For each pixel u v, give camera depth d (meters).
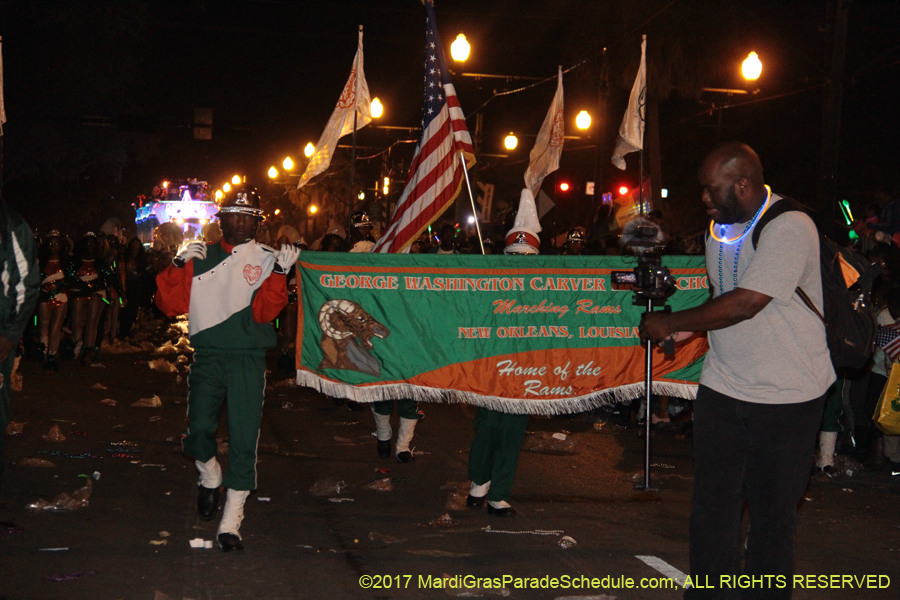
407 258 6.88
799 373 4.00
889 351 7.93
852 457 9.23
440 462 8.40
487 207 24.08
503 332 6.96
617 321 7.15
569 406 6.96
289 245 5.62
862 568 5.61
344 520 6.27
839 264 4.17
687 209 41.50
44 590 4.61
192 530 5.86
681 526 6.35
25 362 14.59
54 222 44.06
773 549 4.07
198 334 5.50
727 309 3.91
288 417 10.63
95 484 6.95
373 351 6.82
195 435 5.57
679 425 10.64
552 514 6.59
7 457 7.68
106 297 14.55
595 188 28.58
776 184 38.19
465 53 19.31
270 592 4.77
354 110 10.31
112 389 12.01
